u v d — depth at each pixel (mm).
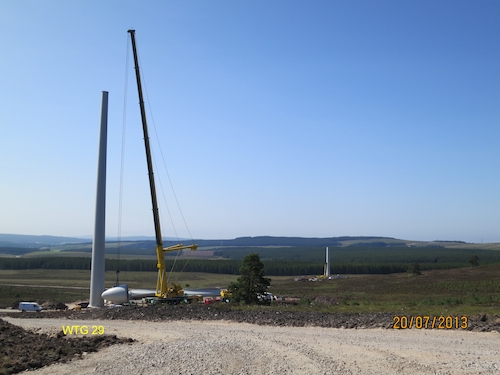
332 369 19219
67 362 21406
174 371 19531
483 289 69125
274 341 25578
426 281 91625
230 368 19812
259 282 55406
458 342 24375
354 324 30484
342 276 150875
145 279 132375
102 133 54438
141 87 51781
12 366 20062
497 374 18156
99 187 54188
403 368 19172
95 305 53281
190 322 35625
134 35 52062
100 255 53969
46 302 67062
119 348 24656
